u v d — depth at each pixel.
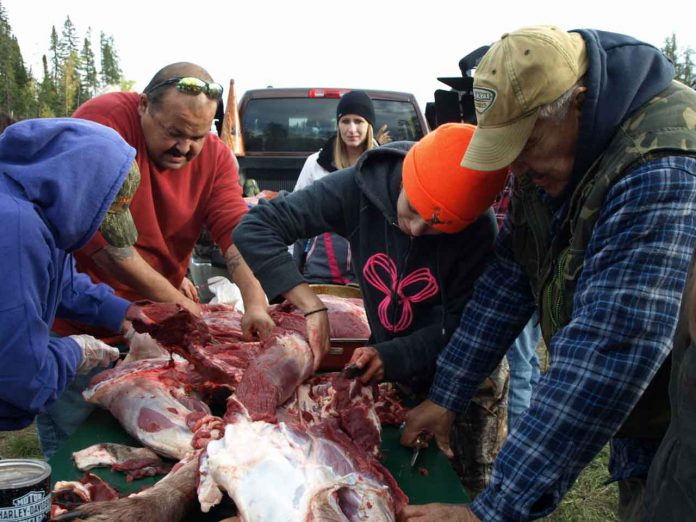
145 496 1.54
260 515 1.42
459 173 1.88
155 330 2.15
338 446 1.76
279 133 6.88
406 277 2.25
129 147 1.81
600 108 1.50
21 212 1.62
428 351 2.20
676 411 1.14
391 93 6.75
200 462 1.61
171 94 2.55
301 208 2.29
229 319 2.91
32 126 1.72
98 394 2.13
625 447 1.96
